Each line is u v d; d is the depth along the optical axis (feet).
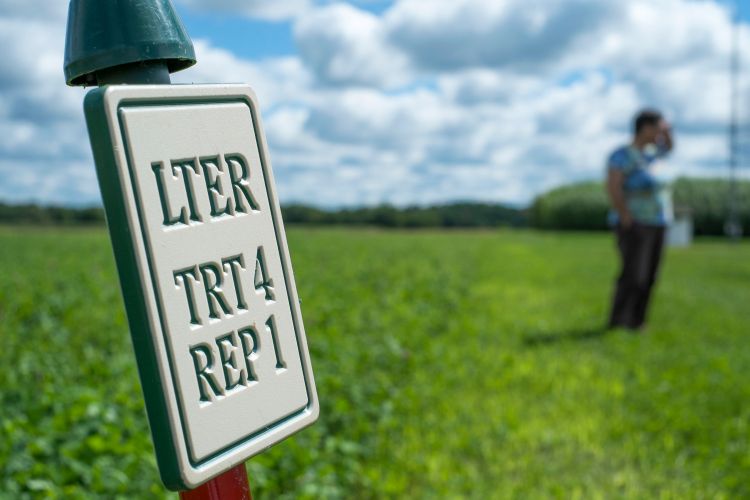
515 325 32.55
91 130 3.58
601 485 14.69
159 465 3.66
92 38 3.99
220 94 4.02
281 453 14.37
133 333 3.61
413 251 87.25
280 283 4.21
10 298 35.65
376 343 26.13
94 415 15.78
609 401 20.20
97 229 161.38
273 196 4.24
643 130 29.78
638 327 31.27
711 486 14.78
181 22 4.24
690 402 20.30
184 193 3.77
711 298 43.32
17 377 20.33
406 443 16.79
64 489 12.65
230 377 3.88
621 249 30.99
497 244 111.14
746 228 150.92
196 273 3.78
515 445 16.70
